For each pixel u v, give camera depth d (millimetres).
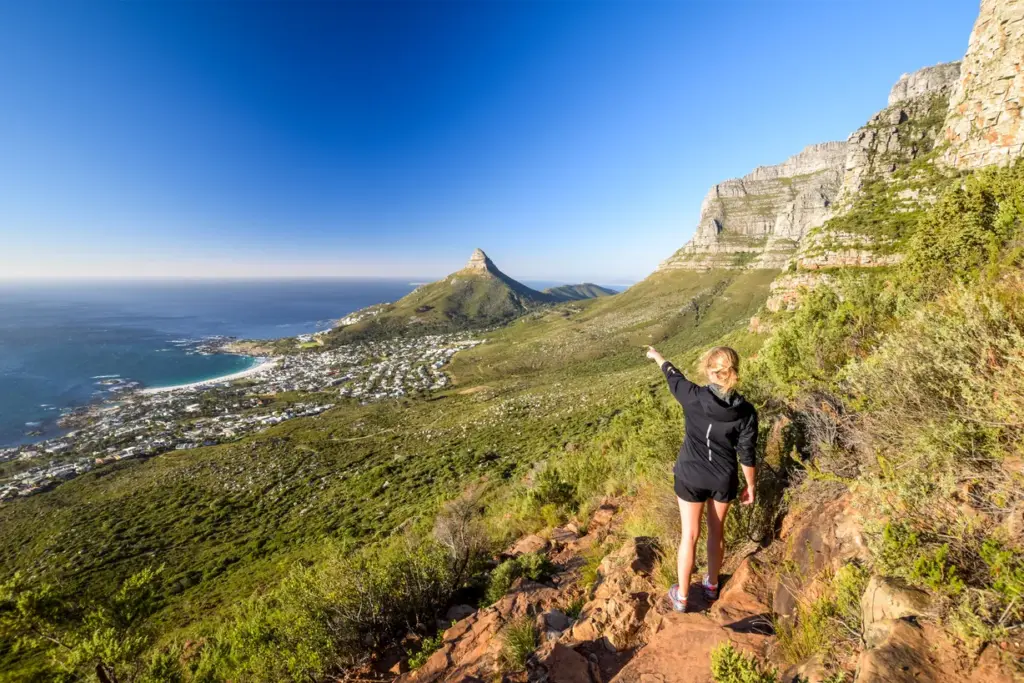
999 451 1974
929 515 2039
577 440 36188
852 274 7430
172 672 5371
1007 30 35438
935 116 68750
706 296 180750
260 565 31922
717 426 2730
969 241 5938
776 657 2189
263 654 4895
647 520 4926
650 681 2379
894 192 48000
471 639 4152
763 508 3443
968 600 1637
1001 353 2303
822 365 4754
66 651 4934
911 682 1487
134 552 42281
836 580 2264
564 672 2828
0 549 48531
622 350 146000
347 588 5203
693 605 2918
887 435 2697
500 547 7422
